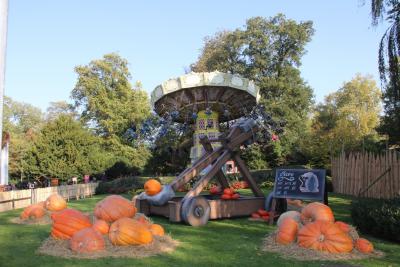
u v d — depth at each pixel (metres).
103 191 23.41
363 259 6.67
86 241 7.00
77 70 45.81
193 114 19.14
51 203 11.59
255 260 6.66
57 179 25.11
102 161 28.72
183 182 11.46
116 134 44.12
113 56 46.50
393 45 10.62
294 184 10.40
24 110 74.44
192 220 10.23
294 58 39.44
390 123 24.61
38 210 11.09
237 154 12.31
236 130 12.38
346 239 6.98
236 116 21.56
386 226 8.20
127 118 44.38
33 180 27.61
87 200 18.39
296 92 39.31
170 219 10.77
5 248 7.46
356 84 65.06
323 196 9.94
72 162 26.66
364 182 17.91
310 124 52.75
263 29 39.50
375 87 64.50
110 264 6.29
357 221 9.21
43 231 9.36
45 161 25.97
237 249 7.48
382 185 16.41
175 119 21.30
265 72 39.66
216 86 18.53
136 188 22.72
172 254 7.04
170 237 8.33
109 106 43.94
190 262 6.51
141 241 7.24
